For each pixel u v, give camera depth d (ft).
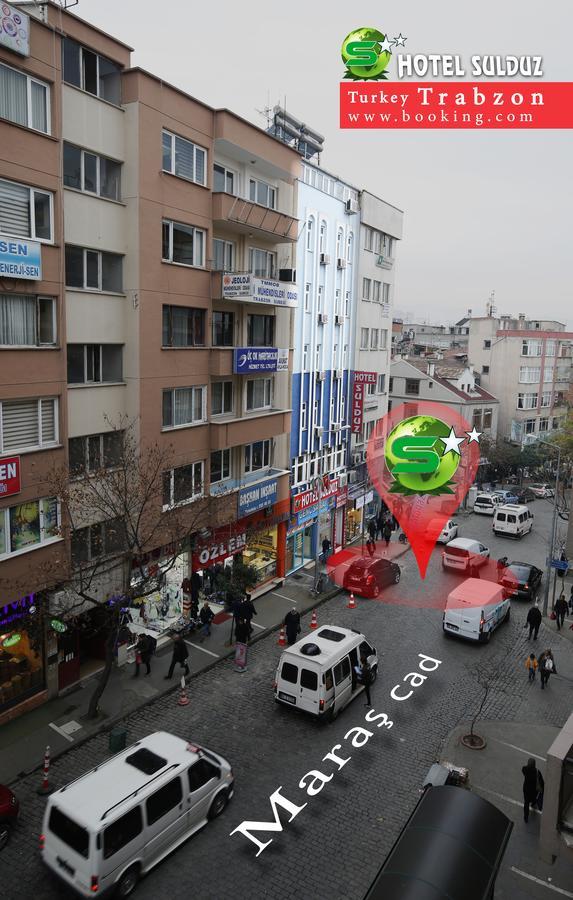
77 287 57.26
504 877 40.65
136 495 56.39
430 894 29.09
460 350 271.49
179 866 39.88
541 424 221.46
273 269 85.20
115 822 36.11
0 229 48.29
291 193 86.43
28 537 53.42
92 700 55.57
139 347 61.87
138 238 60.18
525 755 54.34
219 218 69.26
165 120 61.67
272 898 37.78
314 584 89.71
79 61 54.85
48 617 53.16
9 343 50.11
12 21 46.57
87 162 56.95
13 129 47.88
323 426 103.76
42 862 39.47
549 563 86.84
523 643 78.59
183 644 62.69
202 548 75.46
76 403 58.08
